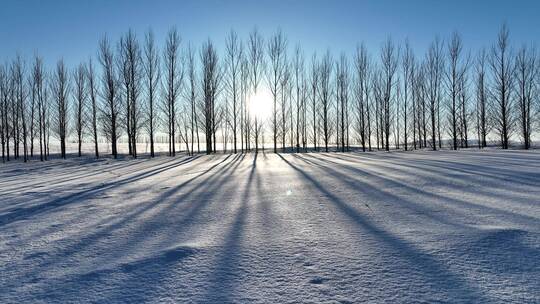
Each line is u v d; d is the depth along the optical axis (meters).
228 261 3.08
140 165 19.22
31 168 20.27
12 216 5.86
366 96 34.16
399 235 3.66
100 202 6.90
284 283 2.59
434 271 2.67
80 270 3.02
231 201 6.38
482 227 3.81
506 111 30.09
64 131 32.03
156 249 3.53
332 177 9.64
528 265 2.70
